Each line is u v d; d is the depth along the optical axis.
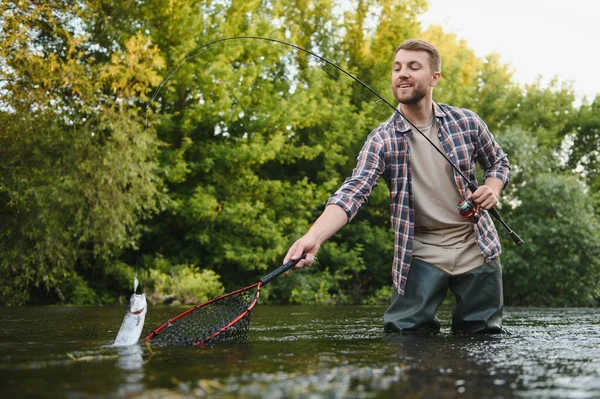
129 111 11.22
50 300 11.98
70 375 1.62
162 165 13.38
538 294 16.08
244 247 14.25
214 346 2.43
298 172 17.11
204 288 12.22
